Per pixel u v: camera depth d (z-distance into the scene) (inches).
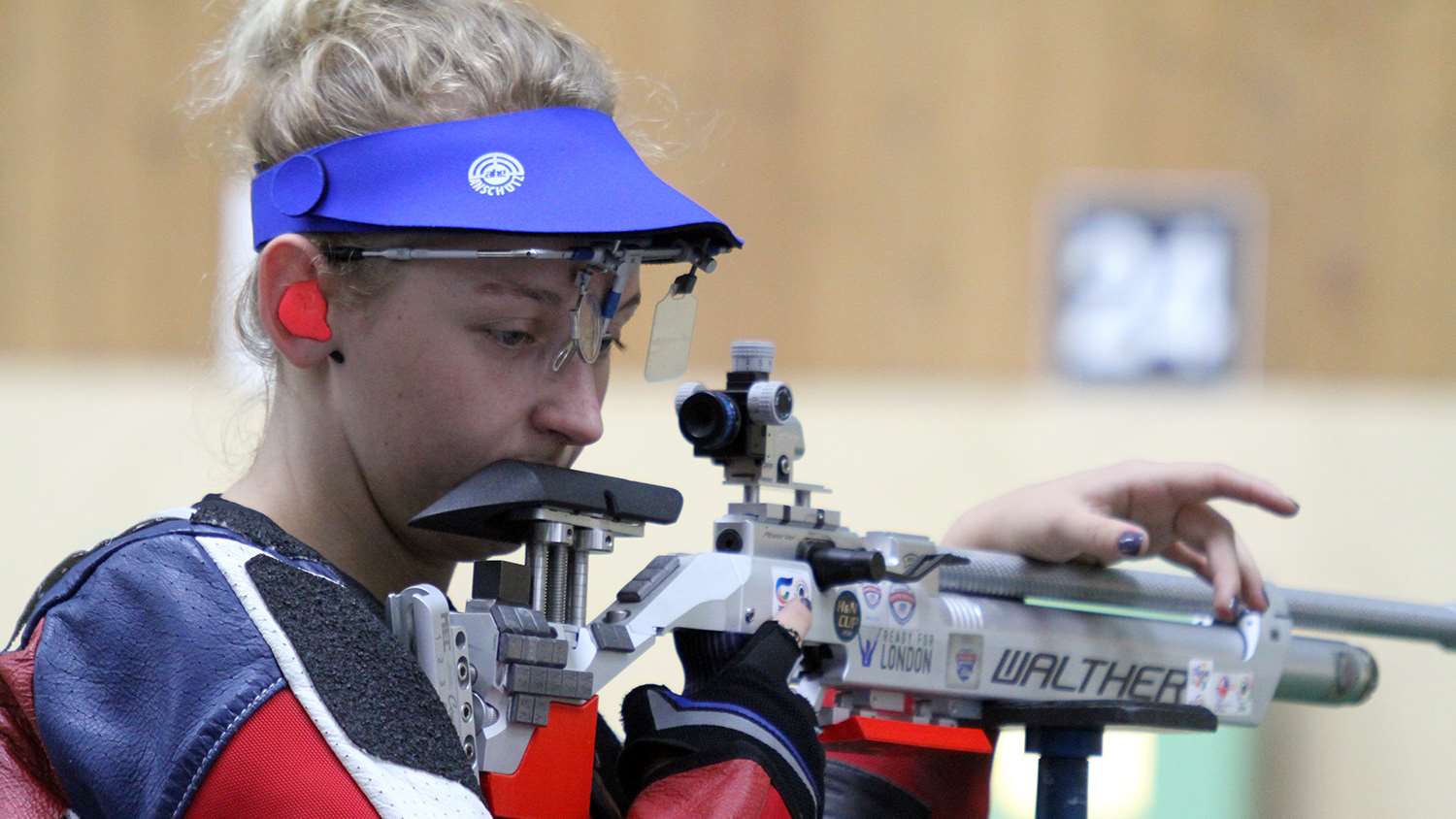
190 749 126.0
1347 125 479.5
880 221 480.4
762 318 478.3
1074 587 204.5
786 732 153.9
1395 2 479.8
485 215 145.9
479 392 149.5
